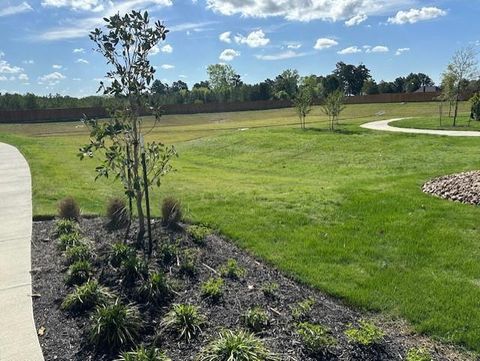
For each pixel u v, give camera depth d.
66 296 3.78
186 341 3.13
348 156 15.61
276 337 3.20
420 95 52.41
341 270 4.64
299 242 5.47
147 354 2.82
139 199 5.02
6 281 4.16
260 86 73.50
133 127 4.93
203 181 10.61
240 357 2.79
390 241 5.47
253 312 3.41
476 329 3.50
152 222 5.83
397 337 3.41
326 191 8.43
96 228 5.64
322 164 14.68
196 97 73.44
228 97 73.75
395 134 19.45
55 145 18.91
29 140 20.75
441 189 7.98
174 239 5.14
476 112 25.81
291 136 21.05
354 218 6.50
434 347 3.31
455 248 5.20
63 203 6.09
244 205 7.31
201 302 3.72
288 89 76.81
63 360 2.92
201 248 5.04
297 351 3.03
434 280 4.38
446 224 6.07
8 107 56.81
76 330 3.27
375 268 4.69
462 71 25.53
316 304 3.86
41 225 6.17
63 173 10.88
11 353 3.00
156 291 3.75
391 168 12.79
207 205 7.31
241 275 4.36
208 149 19.89
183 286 4.01
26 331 3.28
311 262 4.85
